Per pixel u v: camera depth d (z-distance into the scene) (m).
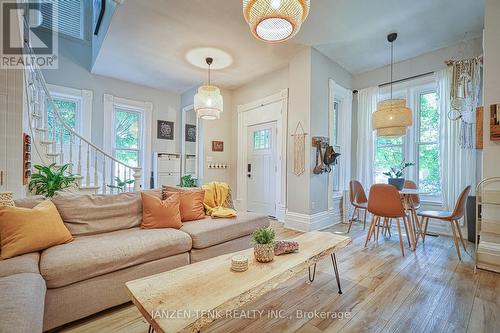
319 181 4.12
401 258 2.80
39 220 1.76
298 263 1.61
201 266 1.55
